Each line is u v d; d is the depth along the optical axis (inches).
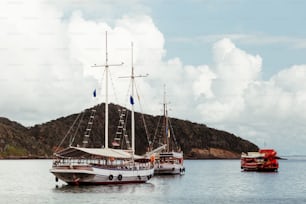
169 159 6284.5
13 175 7170.3
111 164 3917.3
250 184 5152.6
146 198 3309.5
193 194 3779.5
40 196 3449.8
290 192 4111.7
